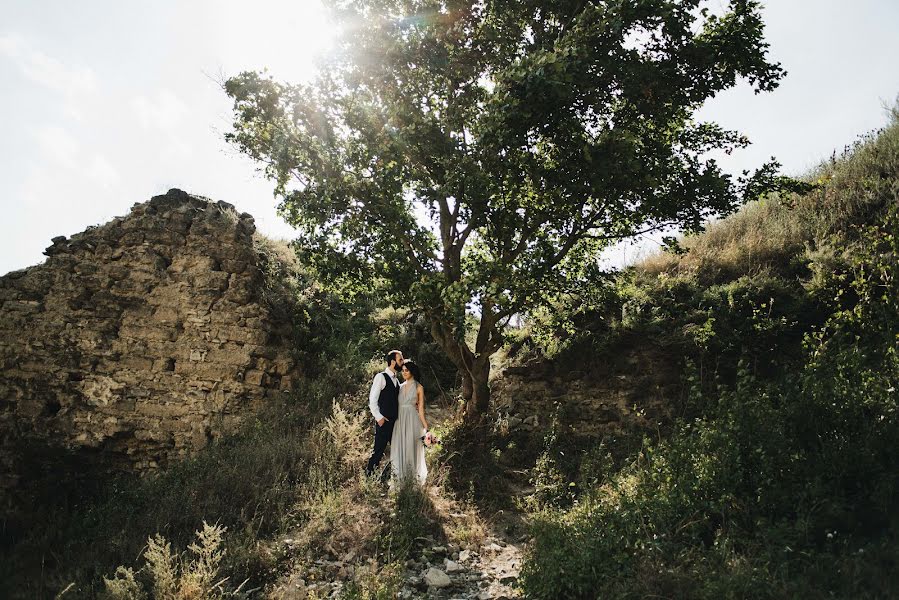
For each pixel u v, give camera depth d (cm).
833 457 495
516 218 859
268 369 1004
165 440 944
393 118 807
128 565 596
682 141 891
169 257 1048
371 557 578
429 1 877
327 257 823
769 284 954
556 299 907
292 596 502
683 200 831
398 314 1341
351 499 692
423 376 1178
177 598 496
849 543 436
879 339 653
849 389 543
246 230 1143
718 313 941
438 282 792
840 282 889
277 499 698
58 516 794
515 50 841
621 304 1030
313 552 588
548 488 757
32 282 1009
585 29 760
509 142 743
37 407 946
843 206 1079
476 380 938
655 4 714
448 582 538
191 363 985
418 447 779
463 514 702
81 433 939
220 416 959
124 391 964
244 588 532
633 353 965
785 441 522
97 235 1046
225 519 657
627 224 903
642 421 894
